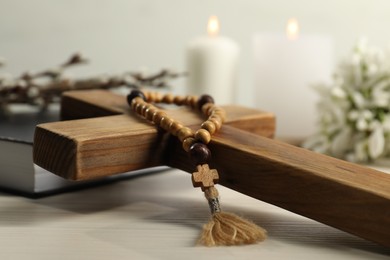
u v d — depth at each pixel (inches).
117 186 28.6
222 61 43.0
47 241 21.7
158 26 49.4
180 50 49.8
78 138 22.4
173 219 24.1
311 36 41.6
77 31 48.7
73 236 22.2
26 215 24.3
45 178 26.4
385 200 20.2
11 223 23.4
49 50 48.6
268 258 20.6
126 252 20.8
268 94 41.9
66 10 48.4
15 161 26.4
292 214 24.7
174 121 24.5
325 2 49.1
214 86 43.1
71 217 24.2
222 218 21.9
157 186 28.7
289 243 21.8
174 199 26.7
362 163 35.5
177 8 49.4
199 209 25.4
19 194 26.6
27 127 29.8
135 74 38.4
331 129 36.3
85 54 49.0
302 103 41.6
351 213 20.9
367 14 48.9
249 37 49.8
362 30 49.1
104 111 27.8
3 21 47.8
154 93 29.0
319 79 41.6
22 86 35.1
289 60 41.6
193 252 20.9
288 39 41.6
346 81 36.7
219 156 23.6
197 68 43.0
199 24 49.7
